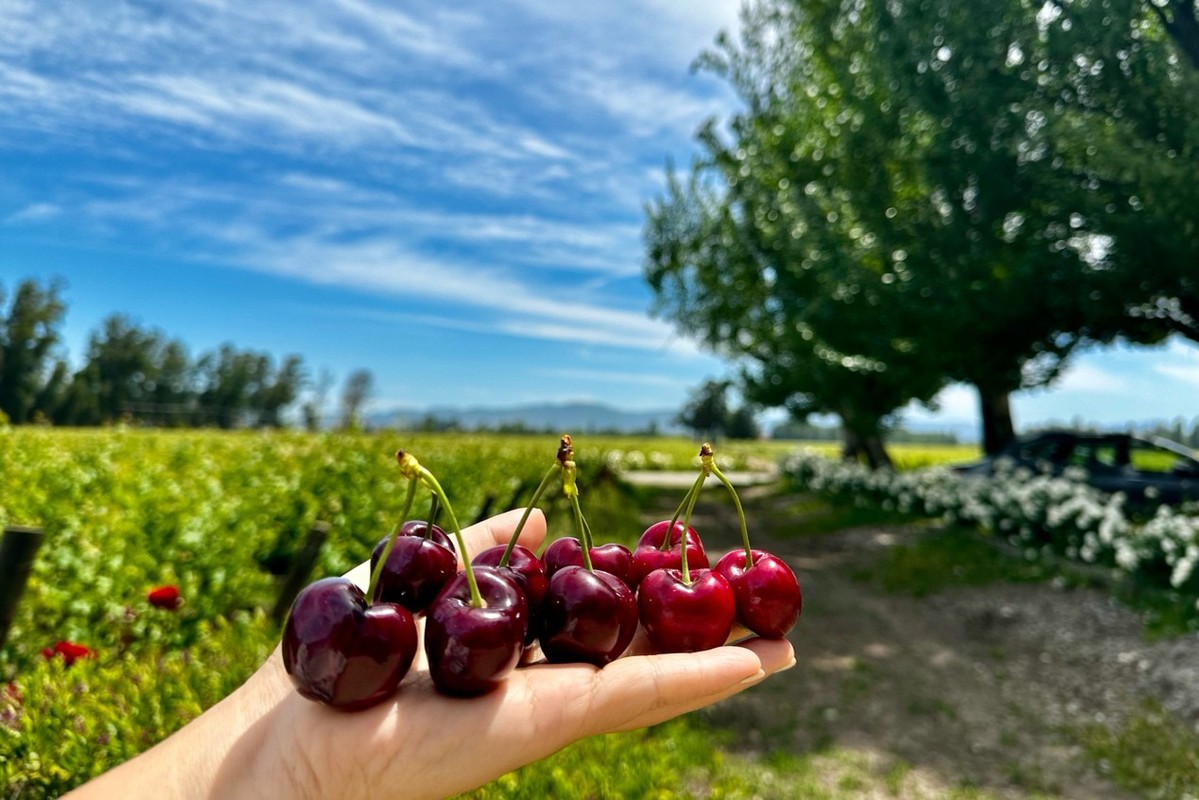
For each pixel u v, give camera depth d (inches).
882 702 245.1
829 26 553.3
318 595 50.1
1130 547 328.2
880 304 484.7
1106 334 469.4
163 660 142.5
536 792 130.8
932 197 458.9
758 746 206.8
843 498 735.7
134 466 310.7
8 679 145.6
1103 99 383.9
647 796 146.9
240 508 242.2
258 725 53.5
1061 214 410.0
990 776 197.6
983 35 398.3
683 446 1920.5
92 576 170.6
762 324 770.8
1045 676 268.4
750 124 740.0
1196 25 371.2
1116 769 200.7
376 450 376.5
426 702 51.4
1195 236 356.2
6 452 290.7
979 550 429.7
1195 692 231.5
